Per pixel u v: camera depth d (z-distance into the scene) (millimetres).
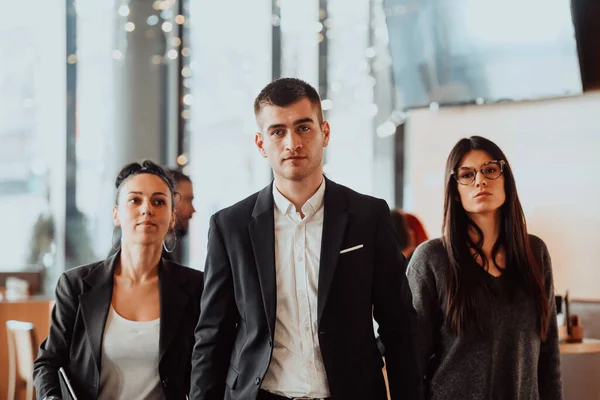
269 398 2885
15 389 5984
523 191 6992
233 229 3047
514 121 7074
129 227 3461
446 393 3371
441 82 7312
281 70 8820
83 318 3383
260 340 2906
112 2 8781
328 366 2844
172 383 3359
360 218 2998
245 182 8781
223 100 8844
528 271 3439
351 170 8531
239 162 8805
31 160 8883
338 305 2898
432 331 3457
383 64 8414
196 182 8836
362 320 2930
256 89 8820
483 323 3359
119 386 3346
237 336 3039
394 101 8242
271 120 2896
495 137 7172
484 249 3480
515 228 3469
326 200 3012
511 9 6770
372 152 8414
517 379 3357
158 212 3479
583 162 6715
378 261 3006
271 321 2885
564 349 5523
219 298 3062
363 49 8523
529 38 6734
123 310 3441
